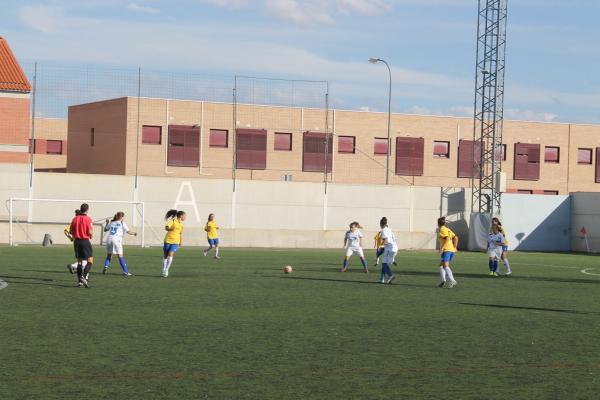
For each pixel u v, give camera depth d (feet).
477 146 315.17
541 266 163.63
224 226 225.56
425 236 240.94
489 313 76.95
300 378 45.62
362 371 47.80
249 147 290.15
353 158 304.91
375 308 79.15
